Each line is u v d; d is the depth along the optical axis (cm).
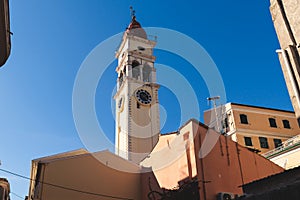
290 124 3734
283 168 2459
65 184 2156
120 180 2366
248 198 1446
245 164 2127
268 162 2345
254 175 2131
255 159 2238
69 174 2205
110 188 2298
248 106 3728
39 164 2170
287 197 1261
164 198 2073
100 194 2242
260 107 3766
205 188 1792
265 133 3566
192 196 1808
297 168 1263
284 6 1157
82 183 2220
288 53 1091
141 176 2450
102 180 2303
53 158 2397
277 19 1183
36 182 2248
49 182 2108
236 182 1986
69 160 2256
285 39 1129
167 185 2098
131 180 2406
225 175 1958
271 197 1331
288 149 2636
